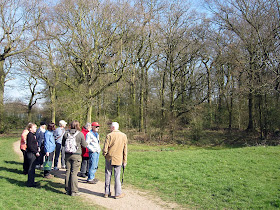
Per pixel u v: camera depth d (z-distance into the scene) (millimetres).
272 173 9141
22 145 9477
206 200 6730
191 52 27953
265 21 22188
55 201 6496
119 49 24328
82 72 25375
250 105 27125
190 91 30141
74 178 7086
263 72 22656
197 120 26781
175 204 6555
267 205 6117
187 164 11234
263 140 23203
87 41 22859
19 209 5797
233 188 7453
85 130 9398
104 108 25359
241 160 11570
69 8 22375
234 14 24797
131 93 34781
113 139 6934
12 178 8664
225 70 35375
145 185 8336
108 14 23141
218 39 28812
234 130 30203
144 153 15602
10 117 36125
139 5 25297
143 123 30125
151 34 27656
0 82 31922
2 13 27484
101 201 6703
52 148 9055
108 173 7070
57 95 32469
